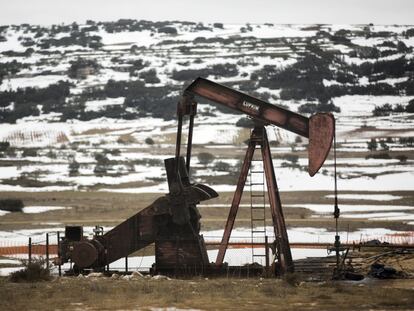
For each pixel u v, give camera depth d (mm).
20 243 128125
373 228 148500
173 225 77438
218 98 79250
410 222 157000
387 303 56219
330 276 74938
